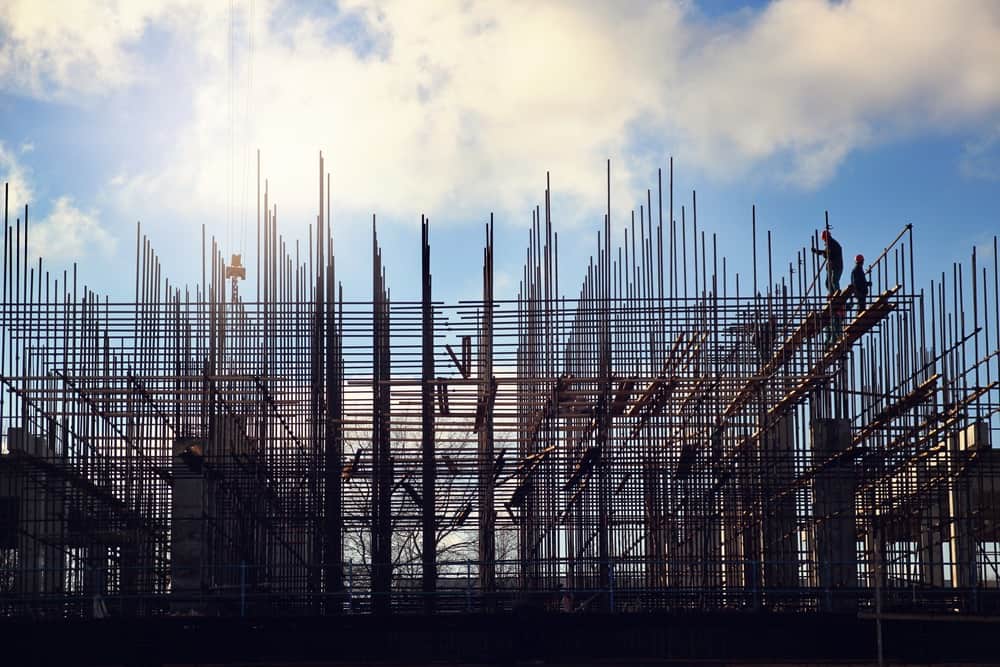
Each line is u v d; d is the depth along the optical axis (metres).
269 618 29.80
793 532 35.62
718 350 32.66
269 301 33.72
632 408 34.34
